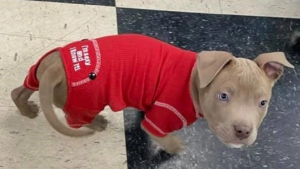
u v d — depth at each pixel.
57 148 0.52
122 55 0.45
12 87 0.55
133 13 0.66
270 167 0.56
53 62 0.44
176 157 0.55
